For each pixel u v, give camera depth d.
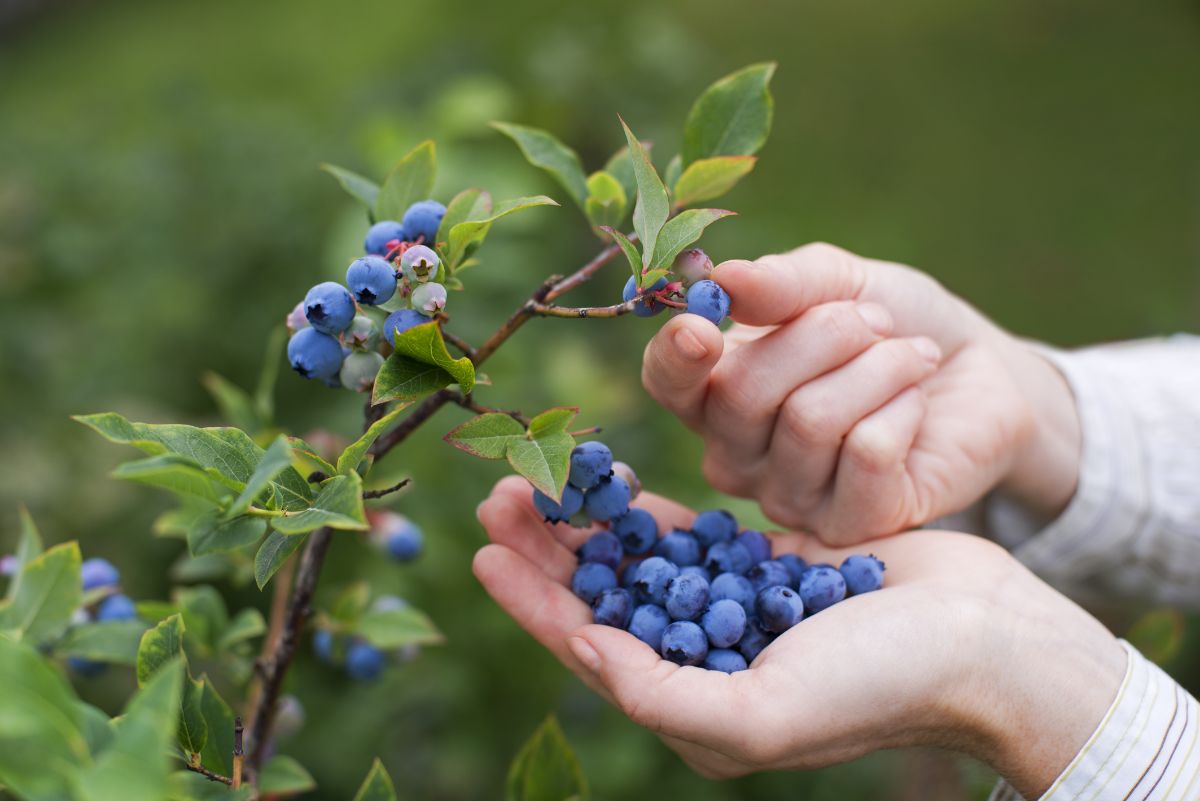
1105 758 0.58
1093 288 2.03
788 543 0.68
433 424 1.00
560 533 0.63
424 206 0.57
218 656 0.65
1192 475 0.76
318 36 2.70
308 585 0.59
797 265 0.66
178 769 0.54
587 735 1.02
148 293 1.25
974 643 0.58
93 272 1.30
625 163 0.63
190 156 1.41
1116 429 0.76
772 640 0.59
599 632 0.57
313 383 1.24
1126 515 0.76
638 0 2.64
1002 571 0.62
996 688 0.58
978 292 2.04
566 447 0.54
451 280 0.56
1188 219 2.20
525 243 1.22
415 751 1.03
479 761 1.00
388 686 0.99
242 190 1.36
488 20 2.46
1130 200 2.28
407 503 0.95
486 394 1.03
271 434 0.67
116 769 0.43
